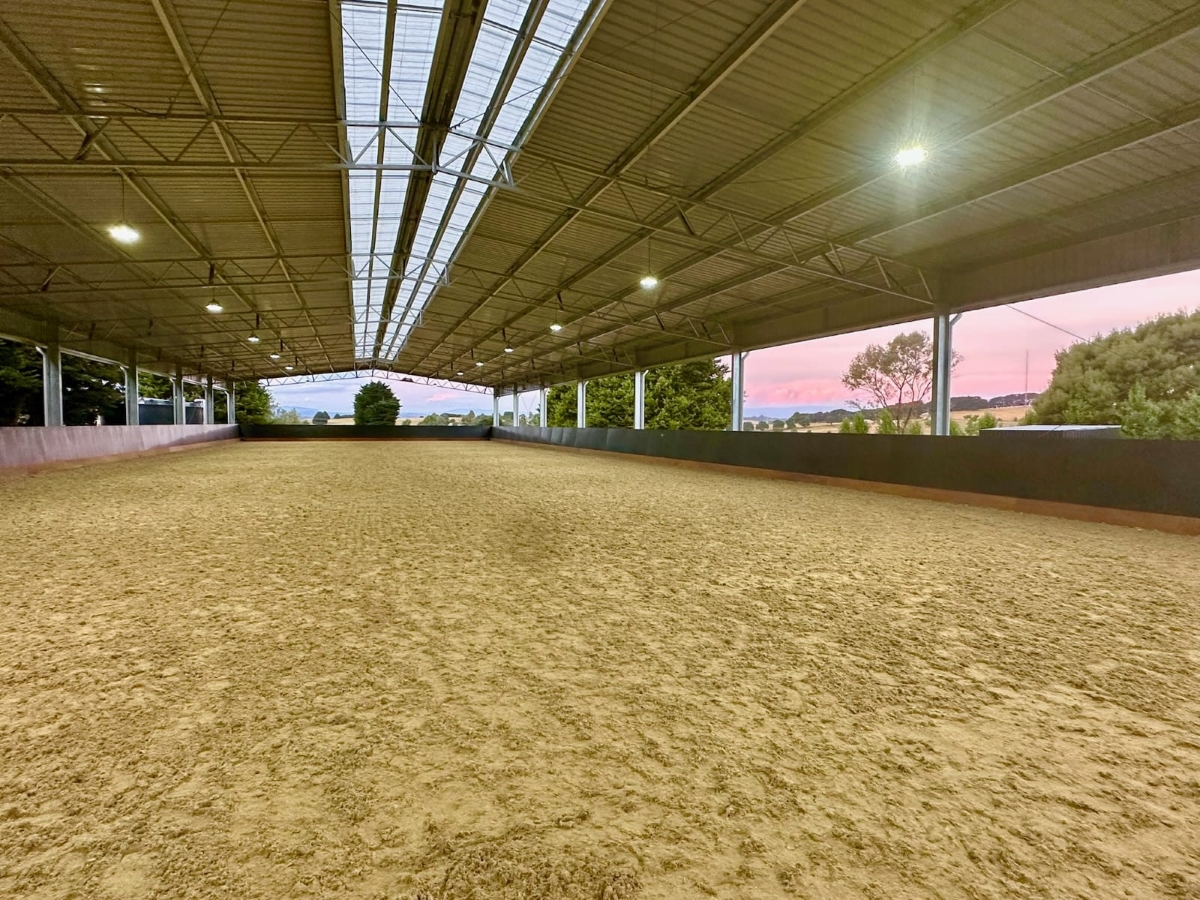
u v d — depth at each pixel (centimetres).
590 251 982
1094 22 396
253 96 572
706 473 1085
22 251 929
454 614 269
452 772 148
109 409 2392
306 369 2889
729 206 722
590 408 3000
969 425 2019
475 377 3070
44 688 192
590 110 575
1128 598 300
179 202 796
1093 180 579
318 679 201
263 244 993
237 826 128
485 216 894
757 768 152
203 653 222
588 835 127
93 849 121
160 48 499
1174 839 128
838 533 476
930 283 860
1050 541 448
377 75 557
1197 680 206
